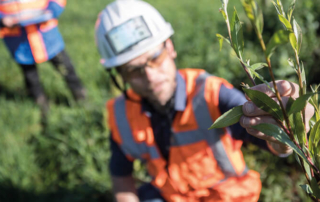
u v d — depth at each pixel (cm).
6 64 494
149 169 168
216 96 138
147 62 135
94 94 372
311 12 330
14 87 439
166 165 156
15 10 320
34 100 383
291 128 63
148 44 136
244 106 70
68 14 748
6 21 321
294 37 56
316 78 300
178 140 147
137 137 155
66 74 361
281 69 279
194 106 140
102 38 143
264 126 63
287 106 61
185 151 147
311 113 77
